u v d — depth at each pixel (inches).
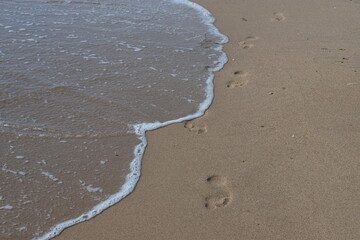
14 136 148.9
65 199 126.3
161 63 199.8
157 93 177.6
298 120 156.9
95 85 179.5
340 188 126.0
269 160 138.9
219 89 181.9
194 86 183.8
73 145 147.5
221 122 160.2
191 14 257.1
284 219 117.1
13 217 119.2
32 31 221.0
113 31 228.1
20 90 172.2
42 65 190.4
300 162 136.9
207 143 149.3
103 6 261.7
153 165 140.2
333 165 134.8
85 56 200.4
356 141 144.6
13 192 127.1
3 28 221.8
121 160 142.4
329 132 149.6
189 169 137.6
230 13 257.4
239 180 131.6
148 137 153.4
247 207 121.6
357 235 111.2
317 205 120.7
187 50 213.3
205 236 113.3
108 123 159.2
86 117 161.2
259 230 114.3
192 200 125.3
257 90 178.5
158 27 237.1
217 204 123.4
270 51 209.9
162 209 122.6
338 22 237.3
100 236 114.5
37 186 130.0
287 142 146.4
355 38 217.5
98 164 140.3
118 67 193.8
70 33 221.9
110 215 121.3
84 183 132.5
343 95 169.8
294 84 179.8
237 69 196.4
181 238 113.0
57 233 115.4
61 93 172.9
